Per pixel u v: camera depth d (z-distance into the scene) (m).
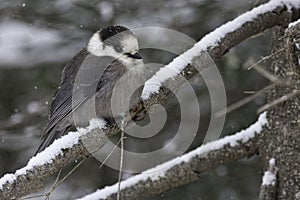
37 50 12.35
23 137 12.37
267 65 11.62
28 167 6.90
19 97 12.44
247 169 12.24
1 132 12.34
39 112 12.31
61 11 12.07
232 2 11.55
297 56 6.95
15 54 12.43
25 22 12.19
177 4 11.84
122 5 11.91
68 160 7.17
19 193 6.86
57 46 12.29
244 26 7.84
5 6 12.09
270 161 7.95
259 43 11.64
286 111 7.81
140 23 11.85
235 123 11.94
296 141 7.72
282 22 7.96
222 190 12.21
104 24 11.94
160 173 8.41
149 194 8.47
